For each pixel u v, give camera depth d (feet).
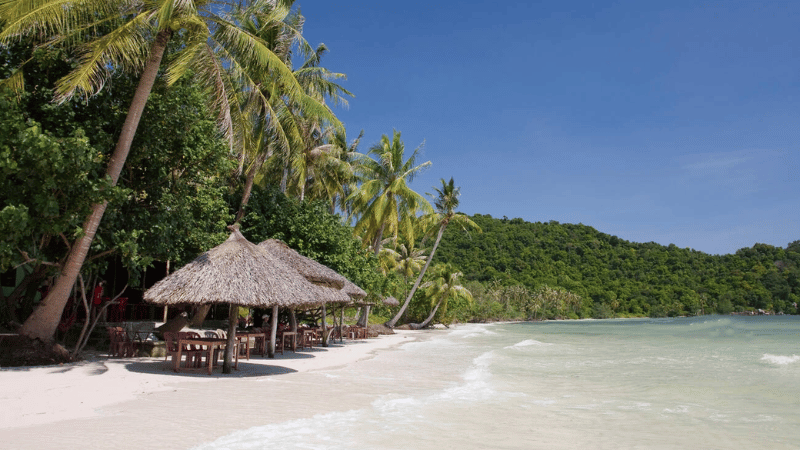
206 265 35.63
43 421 20.70
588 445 20.66
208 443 18.51
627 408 28.94
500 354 63.57
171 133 42.91
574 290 401.49
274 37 65.62
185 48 40.55
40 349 35.99
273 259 39.47
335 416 24.04
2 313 40.32
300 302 36.40
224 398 27.07
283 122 64.28
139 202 44.34
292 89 50.88
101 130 38.34
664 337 119.44
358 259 79.92
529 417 25.67
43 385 28.22
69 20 36.76
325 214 74.28
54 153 31.01
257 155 66.59
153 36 40.04
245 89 58.85
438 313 159.22
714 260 472.44
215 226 55.36
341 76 85.87
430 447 19.35
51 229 33.04
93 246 38.24
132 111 37.06
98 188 33.71
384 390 32.40
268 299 34.53
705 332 150.30
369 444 19.38
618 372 46.44
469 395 31.73
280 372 39.37
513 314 322.55
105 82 39.52
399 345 76.07
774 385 38.96
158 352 45.29
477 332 132.57
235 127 55.26
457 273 158.61
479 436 21.42
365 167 114.52
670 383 39.58
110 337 43.14
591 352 70.85
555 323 282.97
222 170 49.24
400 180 109.50
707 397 33.30
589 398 32.17
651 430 23.62
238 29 43.55
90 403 24.36
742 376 44.47
